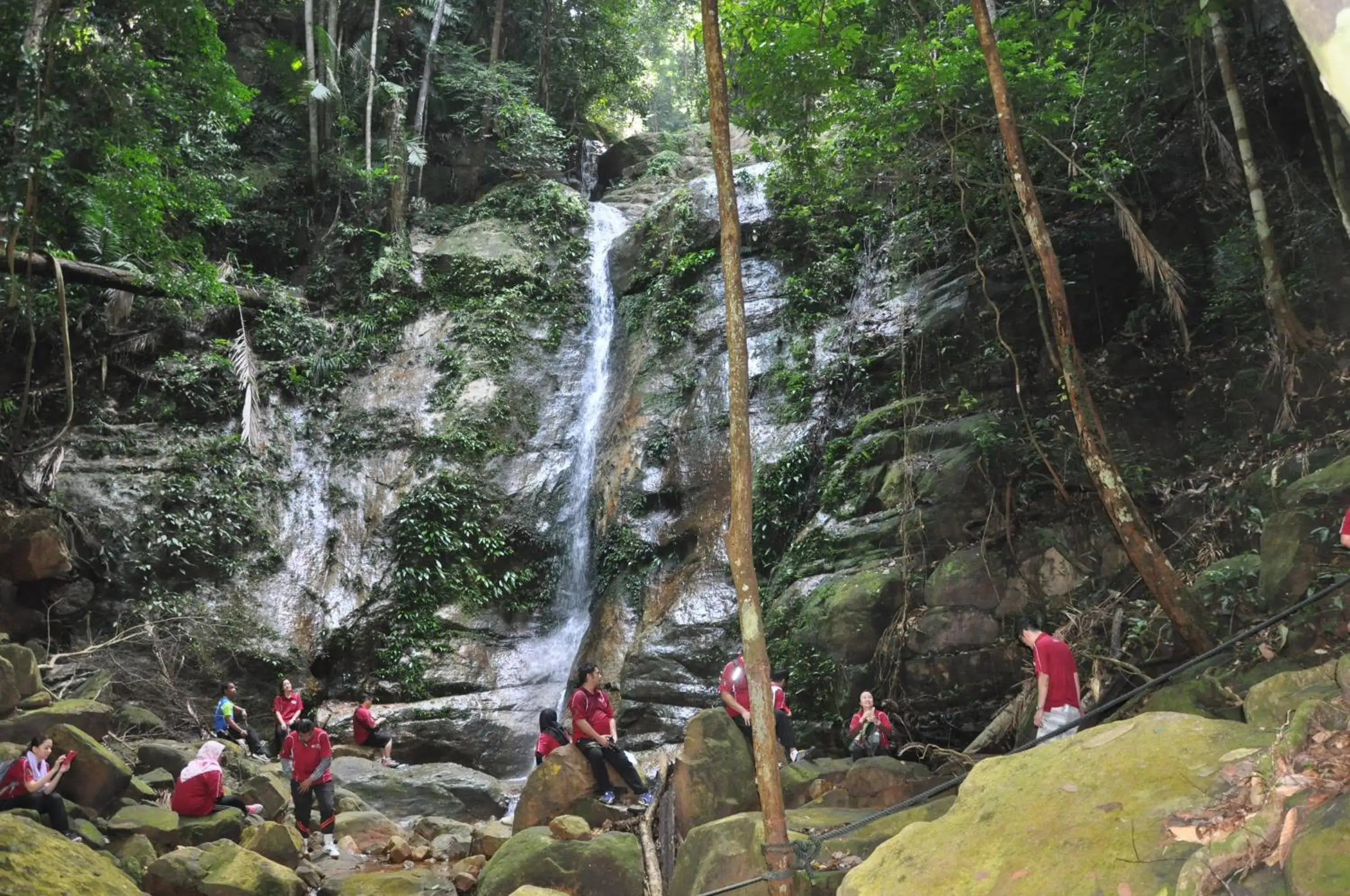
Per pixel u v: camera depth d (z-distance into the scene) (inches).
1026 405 544.1
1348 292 466.9
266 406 780.0
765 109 536.4
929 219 631.8
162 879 331.0
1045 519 483.5
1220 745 163.6
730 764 308.5
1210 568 388.5
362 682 672.4
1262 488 418.0
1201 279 546.9
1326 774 135.6
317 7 1018.7
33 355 714.8
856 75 534.0
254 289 824.9
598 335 858.1
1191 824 143.7
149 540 670.5
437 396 794.8
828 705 482.0
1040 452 471.8
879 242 699.4
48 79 542.0
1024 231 595.8
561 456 780.6
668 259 812.6
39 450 637.3
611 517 698.8
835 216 727.7
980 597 461.4
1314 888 117.1
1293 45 444.8
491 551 720.3
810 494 613.0
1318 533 331.3
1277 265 447.5
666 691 563.8
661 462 697.0
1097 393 529.3
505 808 516.4
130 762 486.9
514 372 813.2
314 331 831.7
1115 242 576.4
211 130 762.8
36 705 468.8
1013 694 438.6
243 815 405.4
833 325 684.7
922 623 466.0
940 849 169.3
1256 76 552.4
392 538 725.9
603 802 342.0
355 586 706.8
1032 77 485.4
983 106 506.3
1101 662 381.4
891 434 561.0
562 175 1049.5
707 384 714.2
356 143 994.7
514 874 294.0
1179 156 575.5
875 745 385.4
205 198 672.4
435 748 613.0
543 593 727.7
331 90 924.6
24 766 346.3
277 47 913.5
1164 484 481.7
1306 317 474.3
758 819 258.7
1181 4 499.8
